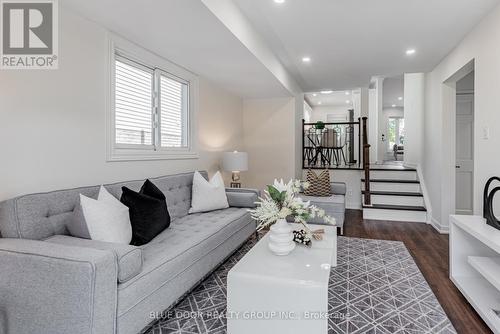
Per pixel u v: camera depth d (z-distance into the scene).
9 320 1.38
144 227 2.10
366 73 4.73
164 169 3.22
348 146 8.28
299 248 2.10
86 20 2.24
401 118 11.47
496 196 2.47
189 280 2.03
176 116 3.55
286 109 5.25
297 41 3.37
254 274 1.65
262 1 2.49
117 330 1.43
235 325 1.67
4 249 1.41
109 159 2.48
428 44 3.44
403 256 3.10
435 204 4.37
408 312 2.01
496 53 2.51
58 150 2.05
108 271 1.37
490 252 2.34
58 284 1.30
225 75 3.81
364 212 4.89
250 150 5.46
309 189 4.56
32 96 1.90
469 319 1.92
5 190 1.75
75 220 1.77
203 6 2.04
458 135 4.90
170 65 3.26
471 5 2.53
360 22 2.87
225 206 3.36
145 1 1.98
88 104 2.28
